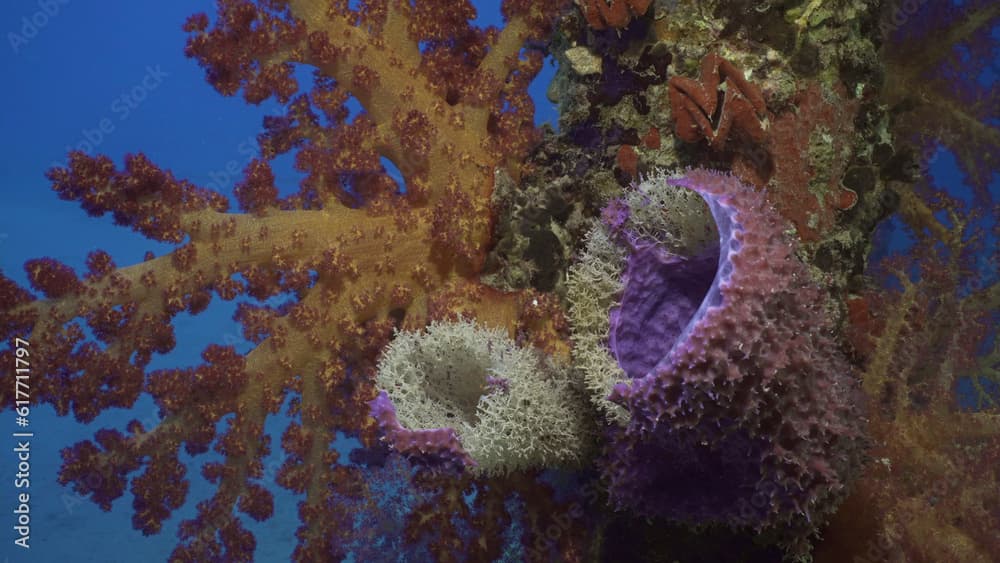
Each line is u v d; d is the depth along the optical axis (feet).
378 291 9.19
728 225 5.93
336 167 9.27
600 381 7.21
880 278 11.97
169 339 9.16
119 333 8.89
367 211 9.41
